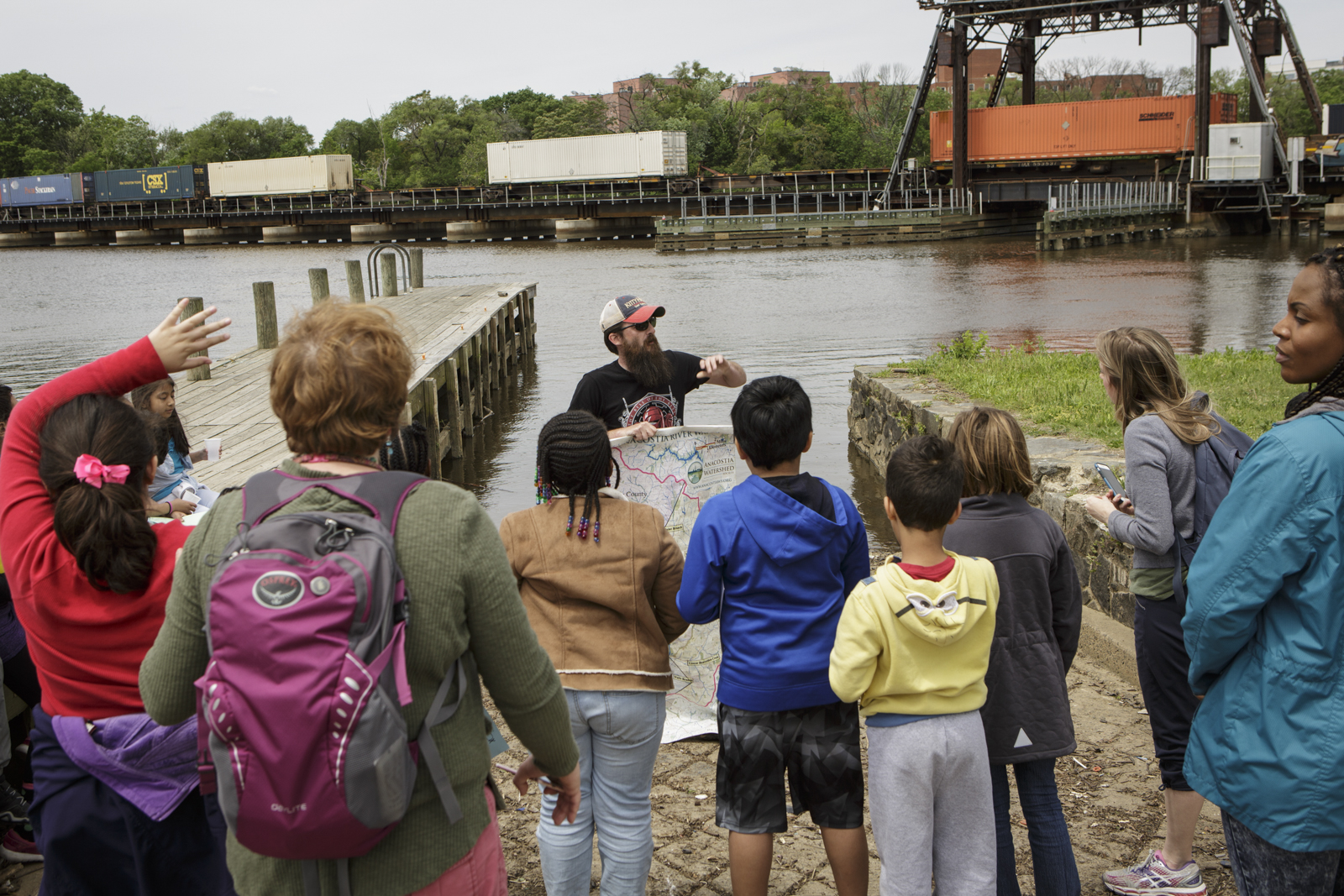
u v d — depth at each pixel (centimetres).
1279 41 4956
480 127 11912
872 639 245
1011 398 871
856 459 1103
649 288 3095
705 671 407
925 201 5462
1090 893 306
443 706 169
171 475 374
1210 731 216
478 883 178
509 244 6128
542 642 273
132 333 2309
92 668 220
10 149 12862
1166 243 4588
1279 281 2755
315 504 165
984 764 255
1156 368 295
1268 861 210
